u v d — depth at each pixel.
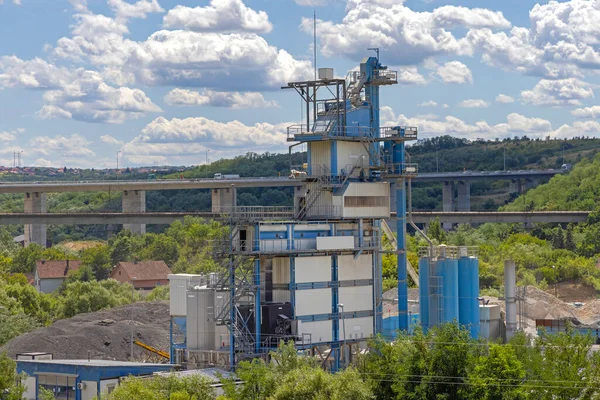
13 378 93.81
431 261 116.88
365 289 113.44
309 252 107.06
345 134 114.94
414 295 174.12
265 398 86.81
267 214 109.38
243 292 102.62
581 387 85.69
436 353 90.88
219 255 104.25
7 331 153.12
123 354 129.50
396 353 94.00
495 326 130.12
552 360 88.81
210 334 107.69
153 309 159.75
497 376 88.00
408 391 90.94
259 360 94.69
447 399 89.56
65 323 148.62
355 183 114.25
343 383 86.69
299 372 87.44
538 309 169.38
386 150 120.00
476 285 118.06
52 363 101.75
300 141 114.56
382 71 118.69
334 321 109.69
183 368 106.69
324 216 112.88
